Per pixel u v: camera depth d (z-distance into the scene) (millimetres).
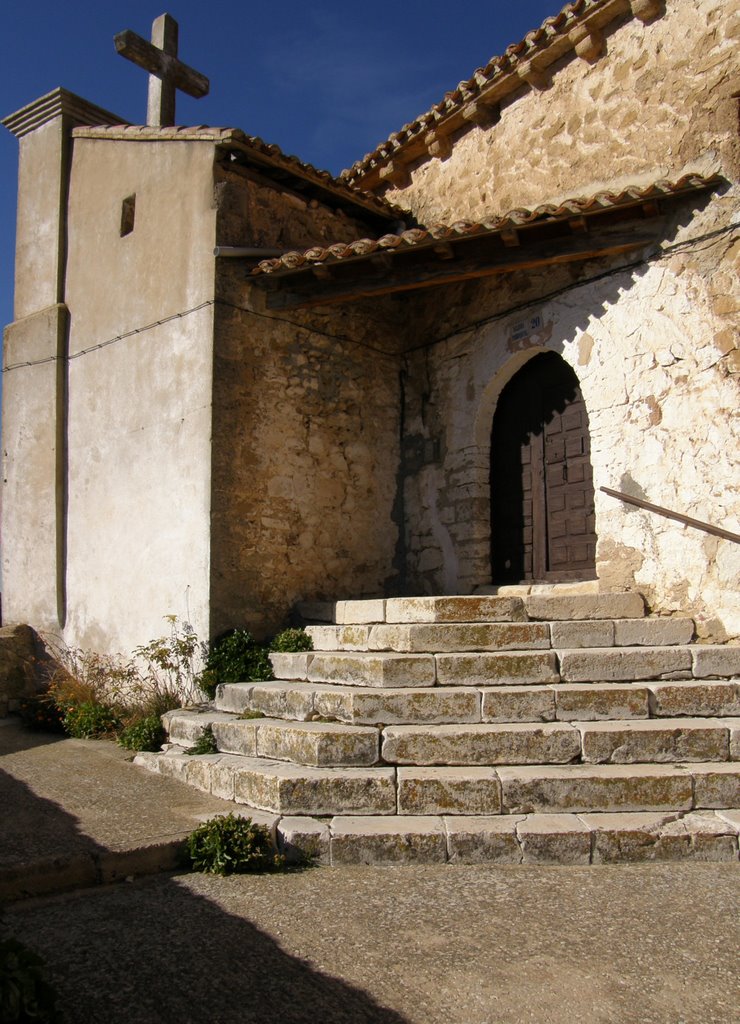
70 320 9133
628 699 5160
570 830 4344
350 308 8445
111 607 8094
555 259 6688
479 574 7902
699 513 6203
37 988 2695
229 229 7523
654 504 6461
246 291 7562
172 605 7363
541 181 7938
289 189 8211
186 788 5418
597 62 7504
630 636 5918
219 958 3293
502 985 3072
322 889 4020
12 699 8539
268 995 3016
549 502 7660
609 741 4875
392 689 5367
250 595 7270
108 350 8516
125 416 8180
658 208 6461
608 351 6906
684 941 3381
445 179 9016
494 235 6723
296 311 7957
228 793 5094
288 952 3342
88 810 4930
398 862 4344
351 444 8289
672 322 6477
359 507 8281
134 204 8484
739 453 6004
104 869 4141
